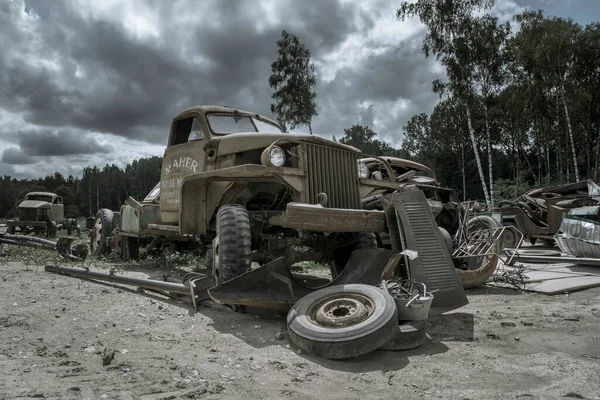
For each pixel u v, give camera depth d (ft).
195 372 8.87
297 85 97.60
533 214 39.04
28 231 61.00
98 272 19.01
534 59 89.66
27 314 13.04
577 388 8.13
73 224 66.54
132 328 12.07
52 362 9.18
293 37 98.73
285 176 14.62
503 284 19.39
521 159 139.23
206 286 14.61
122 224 26.40
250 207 17.84
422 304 11.07
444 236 17.90
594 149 115.65
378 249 14.34
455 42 76.18
